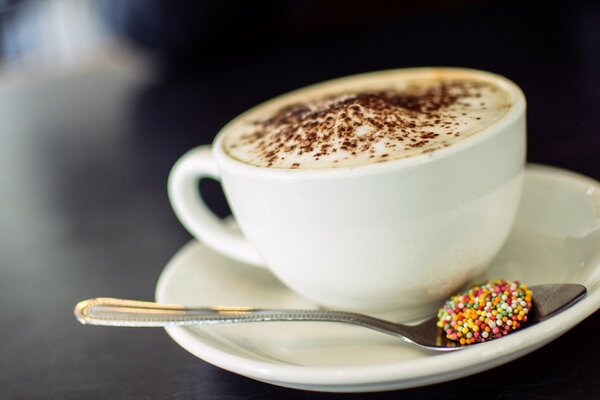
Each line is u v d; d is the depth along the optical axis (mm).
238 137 364
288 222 318
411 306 337
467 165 308
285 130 345
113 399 336
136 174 585
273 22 919
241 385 326
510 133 316
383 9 875
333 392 307
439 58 657
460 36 708
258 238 338
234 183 332
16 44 1670
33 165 674
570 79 548
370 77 401
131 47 927
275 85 702
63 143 716
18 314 421
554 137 479
